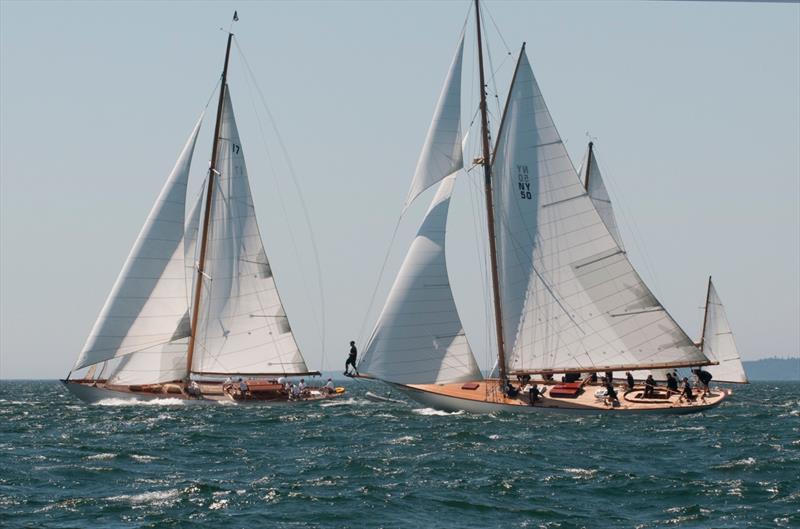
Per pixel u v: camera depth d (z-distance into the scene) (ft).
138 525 401.49
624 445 636.07
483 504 442.09
